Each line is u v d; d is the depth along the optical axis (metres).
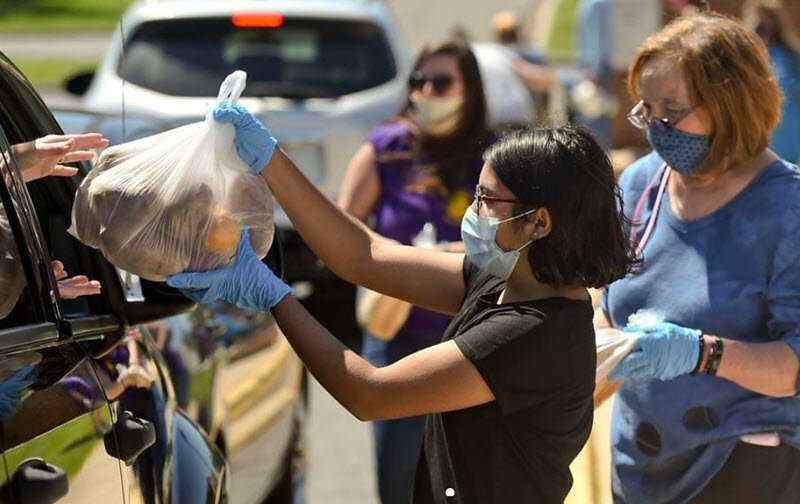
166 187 7.33
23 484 6.42
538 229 7.41
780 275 8.77
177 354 10.87
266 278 7.58
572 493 11.50
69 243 8.67
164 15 23.53
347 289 23.25
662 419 9.08
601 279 7.45
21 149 7.73
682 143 8.88
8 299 7.23
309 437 18.83
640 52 9.09
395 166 12.34
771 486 9.02
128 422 8.03
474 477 7.43
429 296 8.55
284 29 23.80
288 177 8.18
